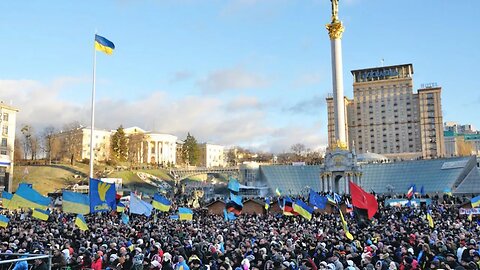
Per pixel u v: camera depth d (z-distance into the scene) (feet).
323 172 355.15
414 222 135.74
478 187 346.54
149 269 57.88
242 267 61.82
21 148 542.57
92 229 112.57
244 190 396.16
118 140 627.05
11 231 99.25
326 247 80.23
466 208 181.57
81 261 64.23
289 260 65.26
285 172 441.27
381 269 58.70
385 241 88.48
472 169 364.79
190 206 262.88
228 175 487.61
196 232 105.70
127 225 128.36
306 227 122.62
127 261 63.26
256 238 91.56
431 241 83.82
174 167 586.04
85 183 419.33
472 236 95.45
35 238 88.22
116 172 497.46
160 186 466.29
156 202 139.44
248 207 221.66
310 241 84.79
